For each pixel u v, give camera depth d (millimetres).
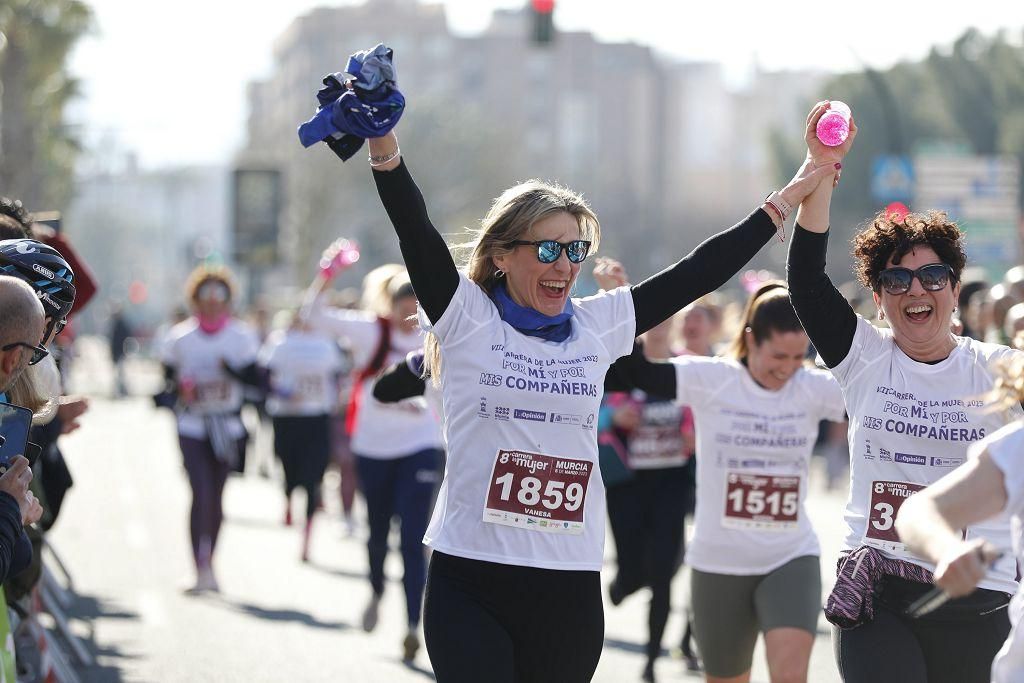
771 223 6184
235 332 13773
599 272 7113
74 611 12539
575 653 5727
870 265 6273
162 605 12953
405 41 148625
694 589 7918
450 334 5719
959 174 33281
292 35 148375
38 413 6051
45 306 6008
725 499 7789
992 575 5934
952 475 4211
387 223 84688
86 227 166375
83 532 17828
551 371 5746
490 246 5871
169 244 172500
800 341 7648
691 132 165375
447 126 94562
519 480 5676
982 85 70188
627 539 10789
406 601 10961
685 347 11594
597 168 131375
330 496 23812
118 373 52375
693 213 128250
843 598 5977
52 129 52938
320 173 82250
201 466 13750
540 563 5652
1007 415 5992
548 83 154250
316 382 16781
